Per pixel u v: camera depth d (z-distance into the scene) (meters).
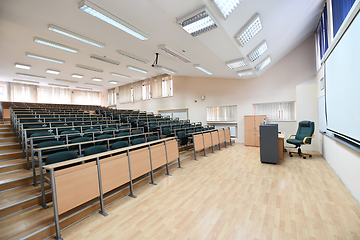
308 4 3.56
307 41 5.77
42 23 3.36
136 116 7.71
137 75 8.75
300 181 2.95
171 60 5.54
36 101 10.20
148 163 2.94
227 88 7.40
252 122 6.42
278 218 1.92
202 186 2.84
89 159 2.20
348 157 2.63
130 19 3.02
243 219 1.92
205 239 1.62
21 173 2.54
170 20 3.01
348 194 2.44
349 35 2.20
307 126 4.74
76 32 3.69
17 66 6.31
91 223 1.91
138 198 2.48
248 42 3.75
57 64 6.44
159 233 1.72
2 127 4.38
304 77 5.82
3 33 4.10
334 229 1.71
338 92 2.73
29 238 1.56
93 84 10.20
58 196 1.68
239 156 4.86
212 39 3.43
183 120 8.20
